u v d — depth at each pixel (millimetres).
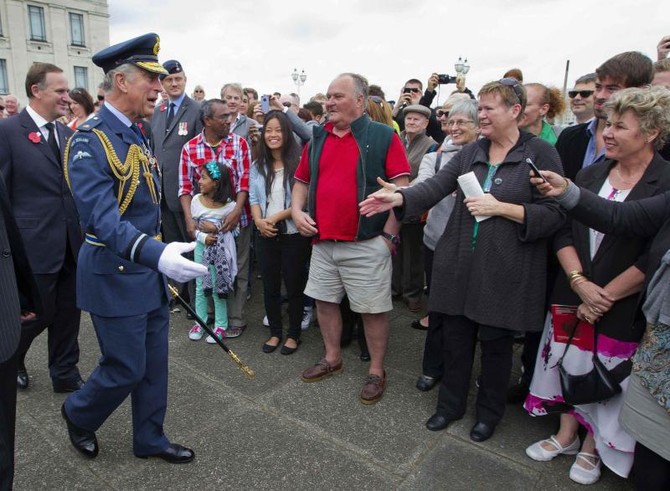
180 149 3895
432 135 5051
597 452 2107
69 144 1897
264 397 2773
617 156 1915
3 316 1612
